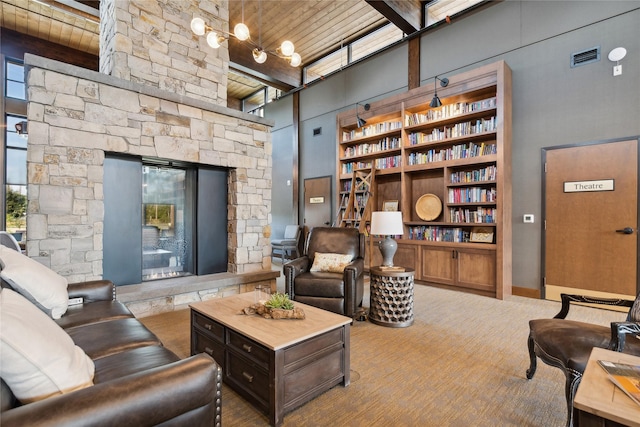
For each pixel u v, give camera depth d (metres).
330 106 7.30
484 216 4.68
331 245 4.00
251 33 6.32
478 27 4.97
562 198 4.21
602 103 3.94
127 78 3.73
